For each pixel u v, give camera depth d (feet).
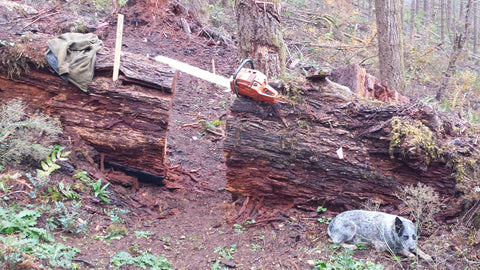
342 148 14.73
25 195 13.39
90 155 17.11
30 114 17.01
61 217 13.10
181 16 42.70
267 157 15.06
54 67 16.66
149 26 39.50
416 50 46.75
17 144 14.80
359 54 47.83
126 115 16.99
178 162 22.38
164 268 11.64
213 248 13.28
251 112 15.19
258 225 14.74
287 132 14.98
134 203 16.56
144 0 41.16
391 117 14.74
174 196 18.15
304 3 69.21
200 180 20.67
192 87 32.53
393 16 32.19
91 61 16.94
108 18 39.78
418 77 44.16
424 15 91.66
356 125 14.85
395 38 32.50
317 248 12.87
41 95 17.40
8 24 18.61
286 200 15.65
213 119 28.48
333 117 15.10
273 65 22.75
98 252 11.95
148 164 17.92
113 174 17.51
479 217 13.28
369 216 12.78
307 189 15.21
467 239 12.87
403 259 12.02
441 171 14.12
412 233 11.97
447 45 63.41
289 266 11.85
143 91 16.94
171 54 36.50
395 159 14.33
